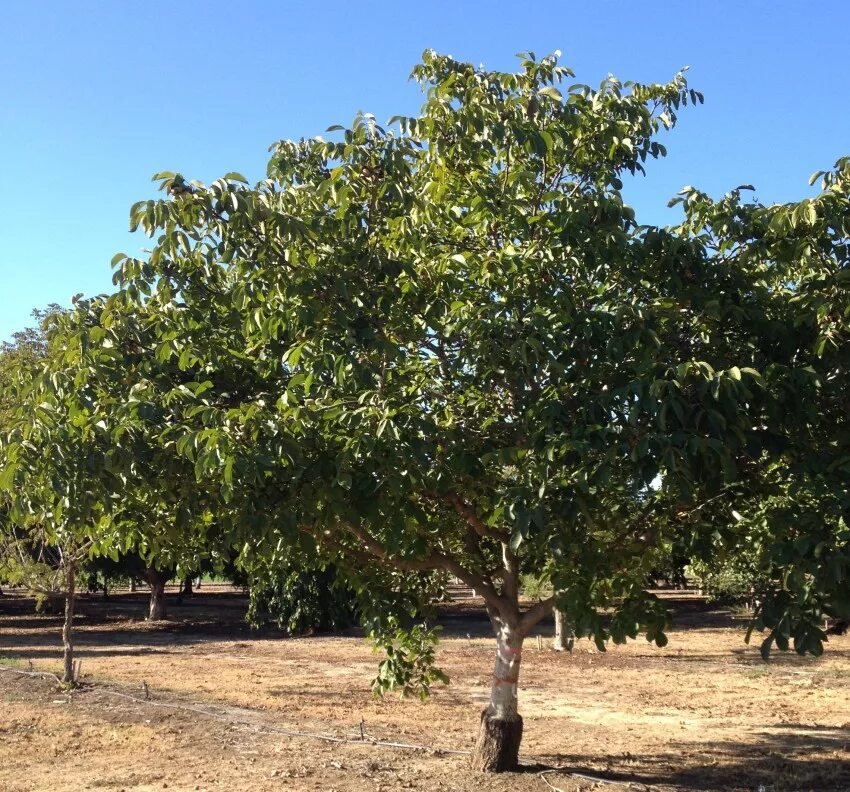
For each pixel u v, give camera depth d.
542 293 6.85
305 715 12.43
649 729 11.85
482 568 9.04
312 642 24.38
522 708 13.44
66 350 6.90
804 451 6.26
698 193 7.27
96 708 12.65
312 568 9.41
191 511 6.90
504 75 7.86
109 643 24.17
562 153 7.70
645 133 8.08
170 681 15.91
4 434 6.82
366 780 8.50
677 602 37.56
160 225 6.33
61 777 8.82
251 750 10.00
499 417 7.09
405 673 9.74
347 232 6.96
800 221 6.45
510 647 8.81
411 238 7.42
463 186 7.84
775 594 5.80
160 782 8.59
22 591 47.88
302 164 7.88
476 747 8.90
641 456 5.45
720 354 6.71
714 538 7.26
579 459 6.12
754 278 7.25
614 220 6.95
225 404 7.16
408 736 10.95
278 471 6.43
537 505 5.92
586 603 6.83
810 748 10.66
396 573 9.58
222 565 9.47
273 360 7.38
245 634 27.03
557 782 8.39
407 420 6.17
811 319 6.45
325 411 6.32
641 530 7.43
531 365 6.66
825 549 5.40
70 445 6.35
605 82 8.21
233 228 6.38
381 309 6.88
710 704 13.96
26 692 14.03
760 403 6.15
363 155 6.96
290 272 6.66
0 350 31.48
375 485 6.52
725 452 5.39
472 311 6.85
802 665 18.77
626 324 6.66
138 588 58.94
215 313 7.41
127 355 7.23
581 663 18.88
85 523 7.47
